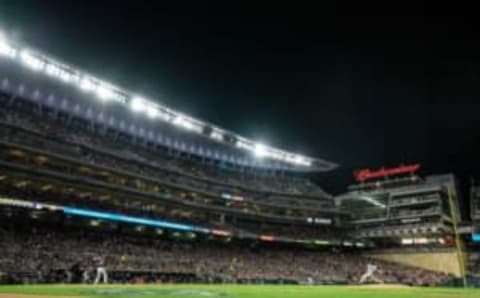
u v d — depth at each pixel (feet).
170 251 245.65
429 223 325.62
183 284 191.11
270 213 320.70
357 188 385.29
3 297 87.45
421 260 324.60
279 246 317.83
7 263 166.71
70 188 219.82
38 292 105.29
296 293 132.16
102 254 208.23
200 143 318.86
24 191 199.62
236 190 311.27
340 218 351.67
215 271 234.79
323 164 366.63
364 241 345.51
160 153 299.17
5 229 196.85
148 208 255.50
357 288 188.14
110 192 230.48
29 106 241.76
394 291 157.99
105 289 123.24
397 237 339.98
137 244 238.89
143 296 96.73
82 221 225.35
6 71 219.82
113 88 247.50
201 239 279.08
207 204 286.25
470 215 351.25
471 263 312.09
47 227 214.07
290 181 371.15
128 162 256.93
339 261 315.37
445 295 129.08
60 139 225.35
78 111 261.03
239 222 304.09
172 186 265.13
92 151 238.48
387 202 347.97
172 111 276.62
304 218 333.01
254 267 259.80
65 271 174.50
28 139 211.61
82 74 232.53
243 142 322.14
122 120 280.31
